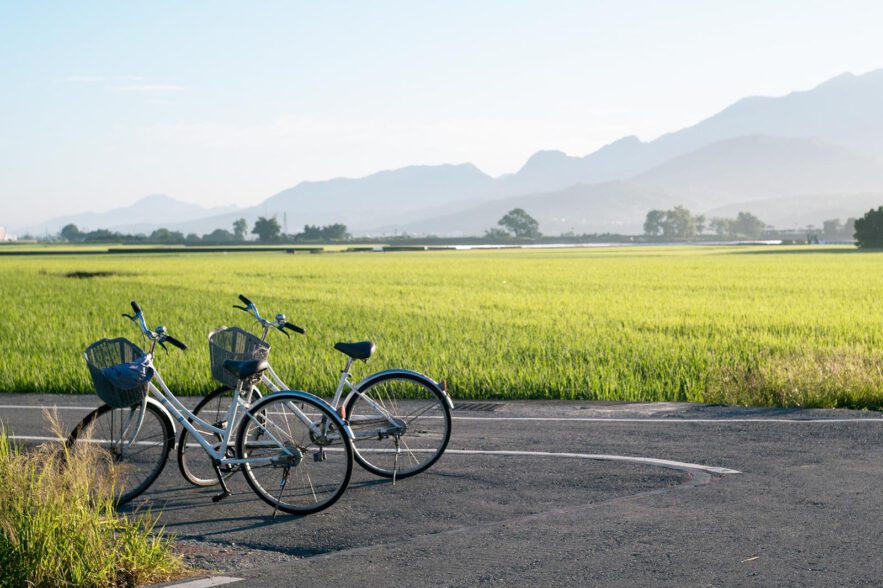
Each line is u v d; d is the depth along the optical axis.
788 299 32.12
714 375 13.95
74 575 5.44
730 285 41.44
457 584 5.52
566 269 62.72
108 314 27.83
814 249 123.31
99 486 6.45
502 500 7.57
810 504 7.14
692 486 7.79
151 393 8.04
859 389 12.44
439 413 8.69
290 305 30.86
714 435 10.09
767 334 20.44
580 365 15.64
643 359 16.31
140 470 7.81
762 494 7.47
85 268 68.38
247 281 48.41
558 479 8.20
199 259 92.50
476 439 10.05
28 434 10.56
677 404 12.29
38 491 5.83
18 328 23.52
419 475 8.48
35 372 15.18
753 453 9.11
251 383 7.88
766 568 5.66
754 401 12.39
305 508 7.39
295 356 17.08
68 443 7.66
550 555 6.01
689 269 60.53
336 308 29.44
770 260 77.38
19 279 50.78
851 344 18.59
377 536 6.70
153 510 7.54
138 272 60.78
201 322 24.98
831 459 8.79
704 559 5.85
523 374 14.38
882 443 9.54
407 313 27.36
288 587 5.57
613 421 11.08
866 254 92.81
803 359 15.38
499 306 29.92
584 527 6.64
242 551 6.44
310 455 8.67
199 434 7.77
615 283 44.22
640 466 8.60
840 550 5.98
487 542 6.35
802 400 12.16
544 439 10.01
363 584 5.59
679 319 24.53
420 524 6.97
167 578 5.80
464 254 112.75
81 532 5.64
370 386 8.62
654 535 6.39
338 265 73.31
